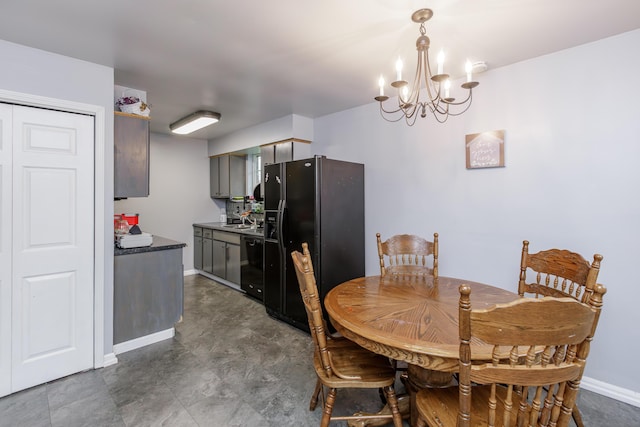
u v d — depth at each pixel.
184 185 5.20
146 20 1.77
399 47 2.10
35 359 2.07
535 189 2.29
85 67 2.25
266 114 3.74
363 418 1.54
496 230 2.49
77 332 2.23
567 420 1.03
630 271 1.95
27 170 2.04
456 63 2.35
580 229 2.12
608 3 1.62
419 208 2.96
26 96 2.01
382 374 1.53
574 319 0.91
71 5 1.62
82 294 2.25
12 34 1.88
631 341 1.95
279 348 2.64
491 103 2.49
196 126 4.00
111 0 1.58
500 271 2.47
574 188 2.13
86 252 2.27
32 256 2.06
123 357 2.47
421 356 1.20
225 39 1.99
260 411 1.83
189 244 5.28
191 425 1.71
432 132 2.86
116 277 2.51
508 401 0.99
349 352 1.73
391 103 3.16
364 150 3.40
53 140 2.13
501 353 1.13
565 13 1.71
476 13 1.71
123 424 1.71
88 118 2.28
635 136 1.91
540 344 0.92
